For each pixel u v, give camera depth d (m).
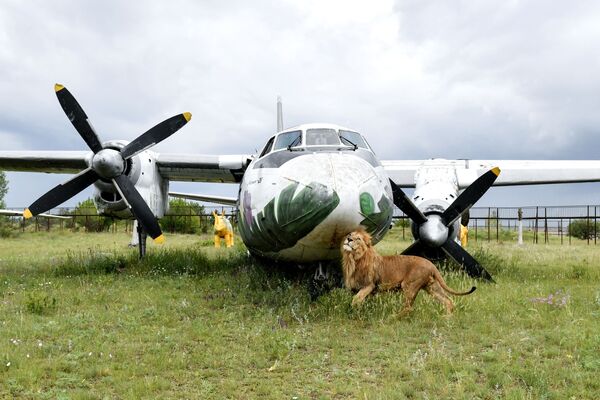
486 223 33.88
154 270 10.49
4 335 5.51
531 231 35.91
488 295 7.60
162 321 6.31
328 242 6.50
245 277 9.05
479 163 12.38
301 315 6.44
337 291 7.25
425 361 4.69
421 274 6.20
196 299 7.72
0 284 9.07
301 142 7.40
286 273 9.05
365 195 6.32
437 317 6.20
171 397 3.95
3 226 32.75
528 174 11.66
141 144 9.96
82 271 10.56
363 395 3.90
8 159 10.91
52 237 28.69
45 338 5.50
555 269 11.15
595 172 11.46
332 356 4.94
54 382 4.20
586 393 3.89
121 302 7.52
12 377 4.22
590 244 25.83
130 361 4.77
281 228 6.56
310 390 4.09
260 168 7.41
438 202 9.45
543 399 3.79
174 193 17.41
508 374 4.35
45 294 7.70
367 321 6.19
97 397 3.90
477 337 5.47
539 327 5.89
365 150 7.55
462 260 9.29
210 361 4.76
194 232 35.75
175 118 9.95
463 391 3.97
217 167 11.21
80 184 10.16
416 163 13.30
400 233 30.80
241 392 4.07
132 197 10.01
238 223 8.54
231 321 6.35
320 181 6.23
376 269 6.24
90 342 5.34
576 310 6.63
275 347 5.08
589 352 4.84
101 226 35.25
